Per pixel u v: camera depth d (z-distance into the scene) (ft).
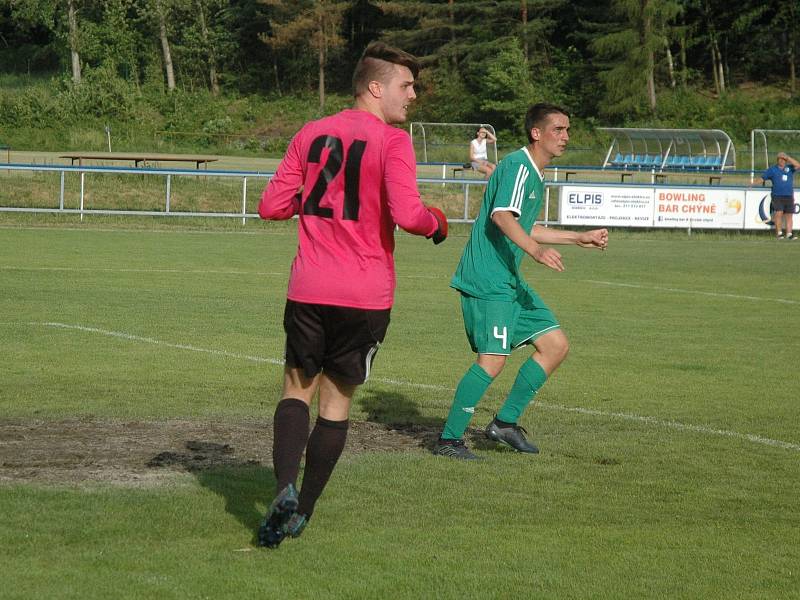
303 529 29.30
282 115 442.09
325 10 438.40
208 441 40.98
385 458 39.37
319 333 28.02
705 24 458.09
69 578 25.38
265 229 167.94
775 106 408.26
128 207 185.78
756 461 40.78
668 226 173.47
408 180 27.25
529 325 41.04
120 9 465.88
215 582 25.53
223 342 67.31
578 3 473.67
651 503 34.45
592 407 50.93
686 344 71.92
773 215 175.52
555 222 169.89
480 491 35.19
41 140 359.25
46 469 35.70
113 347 63.93
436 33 447.83
